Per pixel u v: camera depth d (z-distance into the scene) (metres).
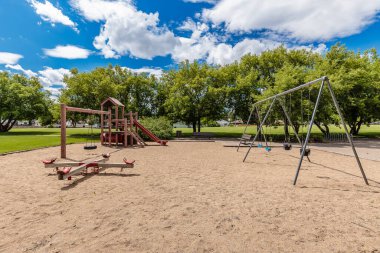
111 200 5.11
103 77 27.09
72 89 25.80
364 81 23.44
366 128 48.84
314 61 27.50
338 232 3.62
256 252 3.03
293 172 8.29
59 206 4.72
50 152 13.02
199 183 6.64
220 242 3.28
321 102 19.31
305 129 39.59
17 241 3.29
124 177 7.37
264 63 28.30
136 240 3.33
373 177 7.49
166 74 32.81
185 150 15.05
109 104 18.30
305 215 4.30
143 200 5.11
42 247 3.13
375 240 3.36
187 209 4.57
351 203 4.97
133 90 31.81
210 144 19.17
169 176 7.54
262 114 22.36
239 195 5.52
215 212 4.43
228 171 8.41
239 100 27.09
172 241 3.30
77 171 6.88
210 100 27.25
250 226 3.82
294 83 19.62
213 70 28.91
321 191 5.88
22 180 6.89
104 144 18.12
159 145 18.34
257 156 12.47
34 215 4.25
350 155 12.62
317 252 3.03
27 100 35.91
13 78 39.53
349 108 24.64
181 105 26.42
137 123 19.45
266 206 4.77
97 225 3.83
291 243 3.27
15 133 31.11
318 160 11.10
